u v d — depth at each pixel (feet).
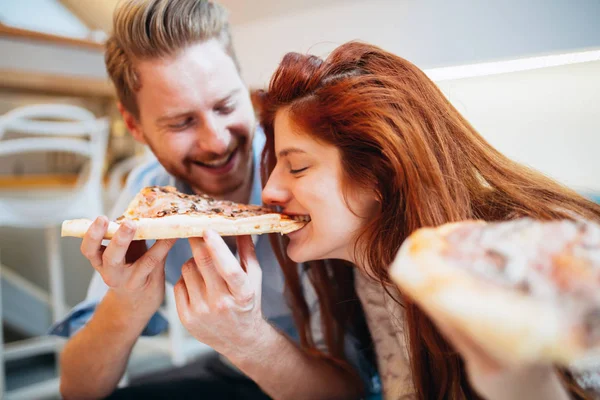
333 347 3.28
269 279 3.81
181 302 2.52
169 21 3.09
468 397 2.26
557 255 1.15
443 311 1.01
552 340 0.91
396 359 2.84
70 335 3.84
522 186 2.48
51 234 6.93
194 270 2.48
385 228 2.34
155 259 2.47
